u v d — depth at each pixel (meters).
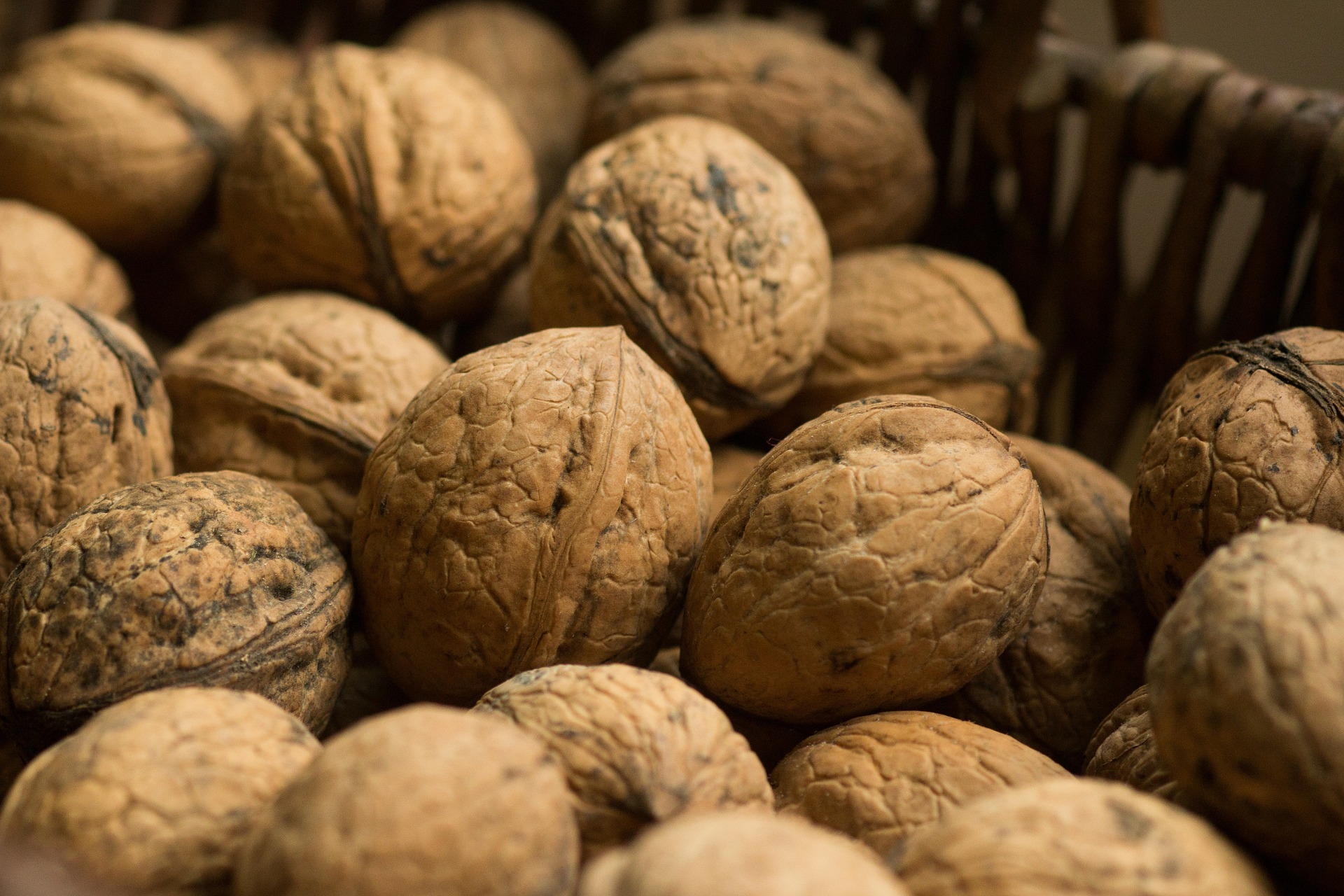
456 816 0.22
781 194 0.29
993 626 0.25
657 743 0.24
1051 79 0.32
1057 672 0.27
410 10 0.38
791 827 0.22
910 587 0.25
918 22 0.34
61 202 0.32
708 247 0.28
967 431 0.26
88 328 0.27
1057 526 0.28
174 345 0.35
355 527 0.26
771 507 0.25
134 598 0.25
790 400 0.30
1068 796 0.23
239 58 0.36
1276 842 0.23
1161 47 0.32
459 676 0.26
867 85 0.33
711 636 0.26
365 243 0.30
